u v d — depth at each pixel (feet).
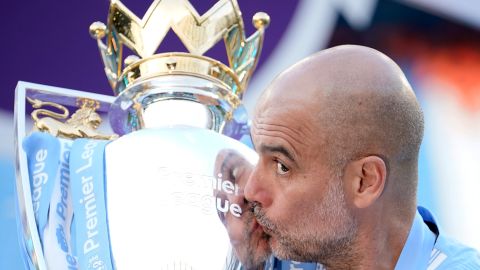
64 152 14.24
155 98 14.42
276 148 13.65
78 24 22.38
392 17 23.07
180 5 14.97
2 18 21.95
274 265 14.87
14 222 20.51
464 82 22.94
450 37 23.15
